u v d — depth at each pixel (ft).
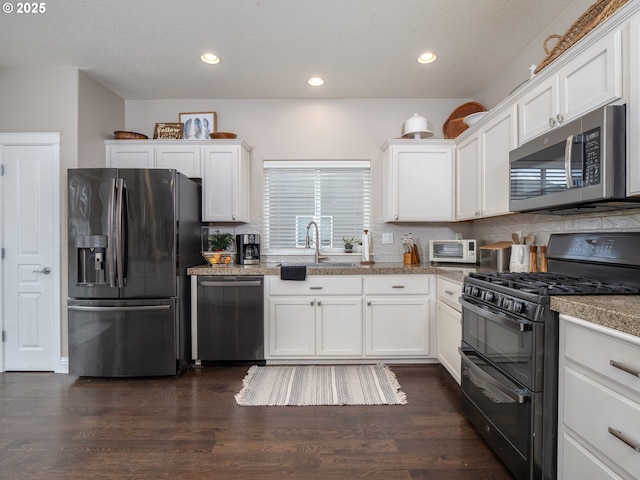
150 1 7.04
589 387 3.82
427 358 9.85
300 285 9.62
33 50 8.80
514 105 7.29
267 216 12.16
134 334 8.93
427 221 11.07
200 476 5.24
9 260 9.48
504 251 8.56
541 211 6.59
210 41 8.48
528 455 4.54
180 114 11.94
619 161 4.45
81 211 8.78
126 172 8.86
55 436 6.31
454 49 8.85
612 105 4.49
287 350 9.63
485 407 5.80
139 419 6.89
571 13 7.14
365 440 6.15
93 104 10.36
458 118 11.41
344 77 10.40
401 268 9.51
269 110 12.10
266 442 6.10
